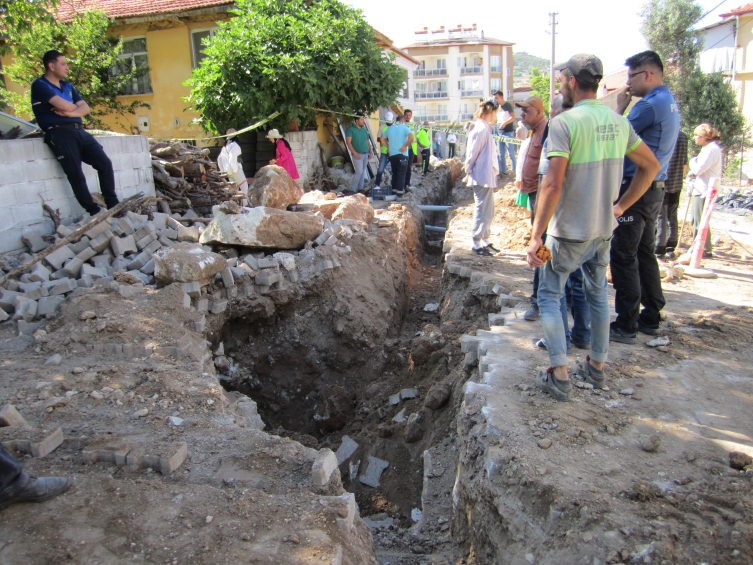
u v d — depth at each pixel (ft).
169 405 12.35
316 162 44.19
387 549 12.48
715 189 20.72
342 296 22.26
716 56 95.40
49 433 10.46
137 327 15.55
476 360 15.15
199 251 18.88
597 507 8.61
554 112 15.47
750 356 13.76
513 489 9.62
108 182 21.77
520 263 23.67
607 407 11.53
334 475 10.39
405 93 97.66
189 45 47.39
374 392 20.72
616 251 13.98
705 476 9.29
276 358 21.77
